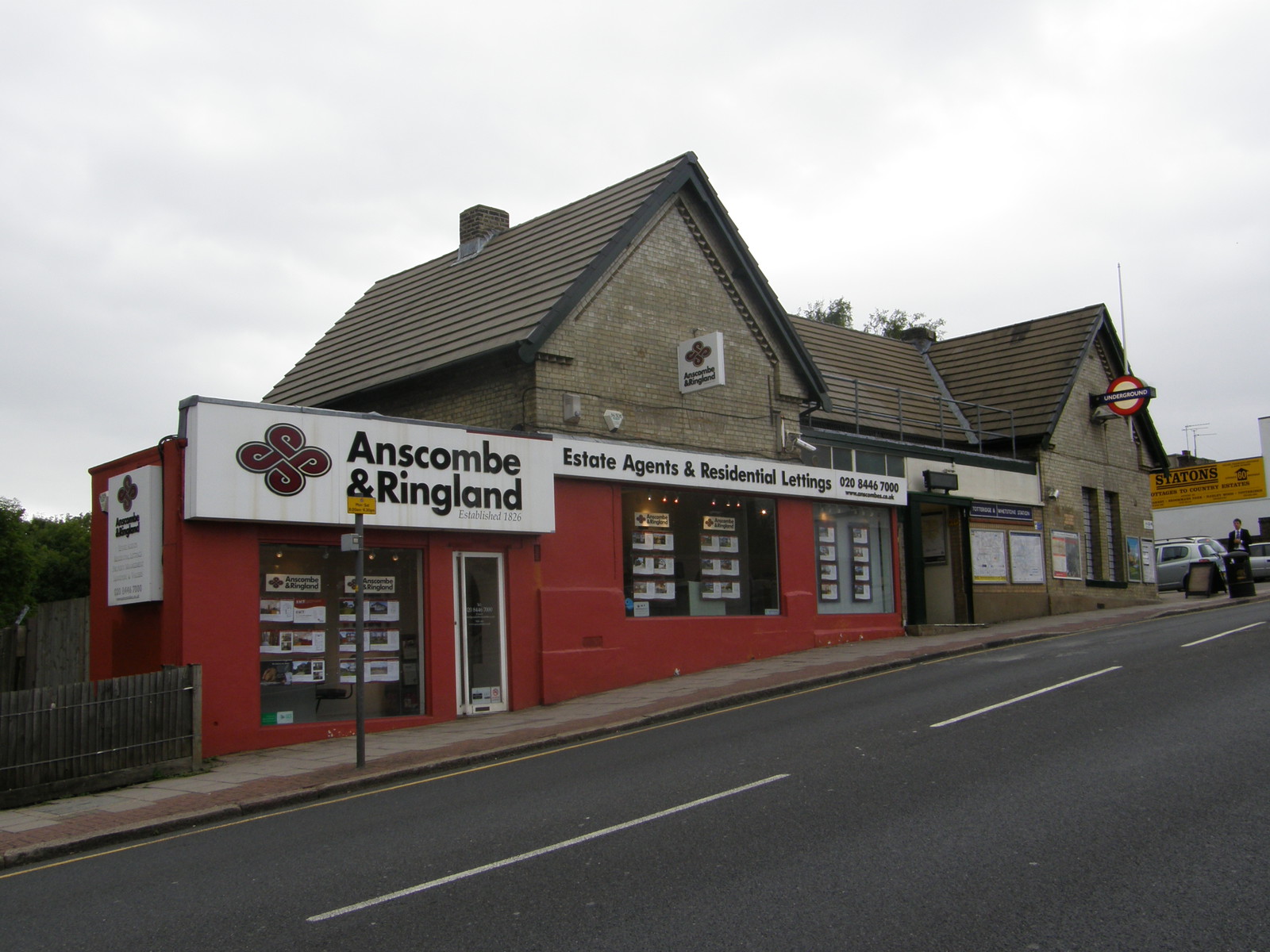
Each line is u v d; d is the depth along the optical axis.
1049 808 7.79
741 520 20.14
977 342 32.12
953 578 25.12
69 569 49.44
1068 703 12.09
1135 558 31.75
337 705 14.30
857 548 22.62
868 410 26.39
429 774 11.55
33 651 18.22
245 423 13.38
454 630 15.57
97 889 7.44
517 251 20.73
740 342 20.55
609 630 17.45
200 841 8.95
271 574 13.84
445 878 6.96
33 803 10.74
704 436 19.45
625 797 9.09
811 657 19.44
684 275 19.56
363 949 5.73
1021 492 27.16
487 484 15.82
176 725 12.06
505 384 17.52
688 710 14.42
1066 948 5.29
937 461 24.89
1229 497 50.09
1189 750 9.35
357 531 12.01
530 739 12.85
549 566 16.83
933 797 8.34
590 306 17.84
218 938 6.09
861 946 5.39
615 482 17.78
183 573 12.95
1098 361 30.95
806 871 6.63
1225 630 18.16
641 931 5.75
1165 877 6.22
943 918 5.74
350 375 20.59
